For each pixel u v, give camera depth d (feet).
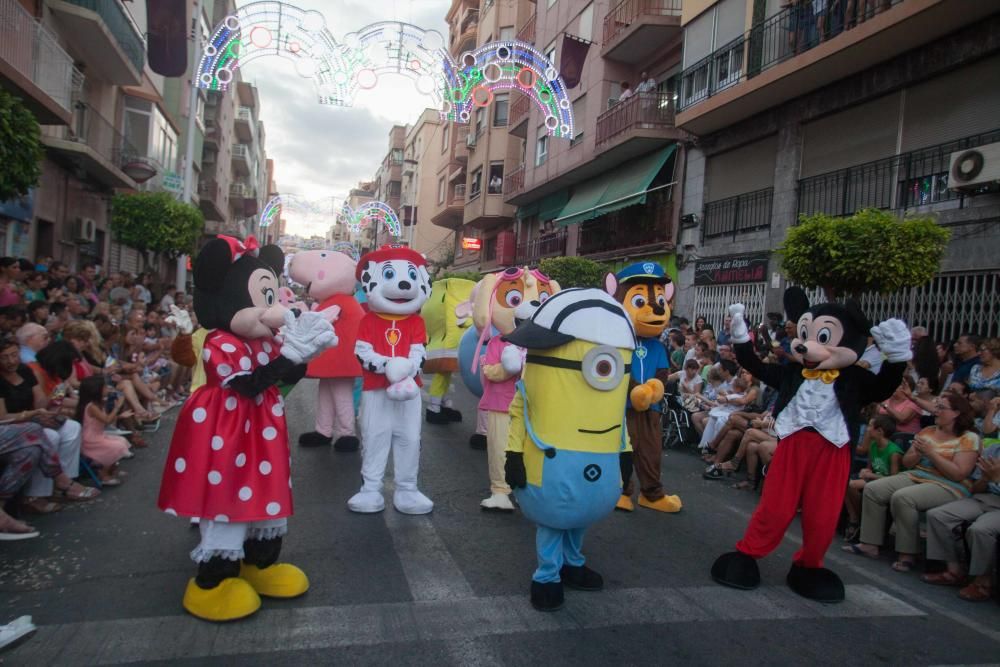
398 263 18.79
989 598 14.89
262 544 12.51
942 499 16.40
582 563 14.20
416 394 18.60
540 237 80.59
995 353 20.74
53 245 52.21
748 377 27.27
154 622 11.49
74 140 49.96
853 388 14.24
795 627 12.91
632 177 58.23
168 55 38.40
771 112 43.75
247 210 165.48
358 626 11.75
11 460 15.57
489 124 94.68
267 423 12.06
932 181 33.32
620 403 12.85
